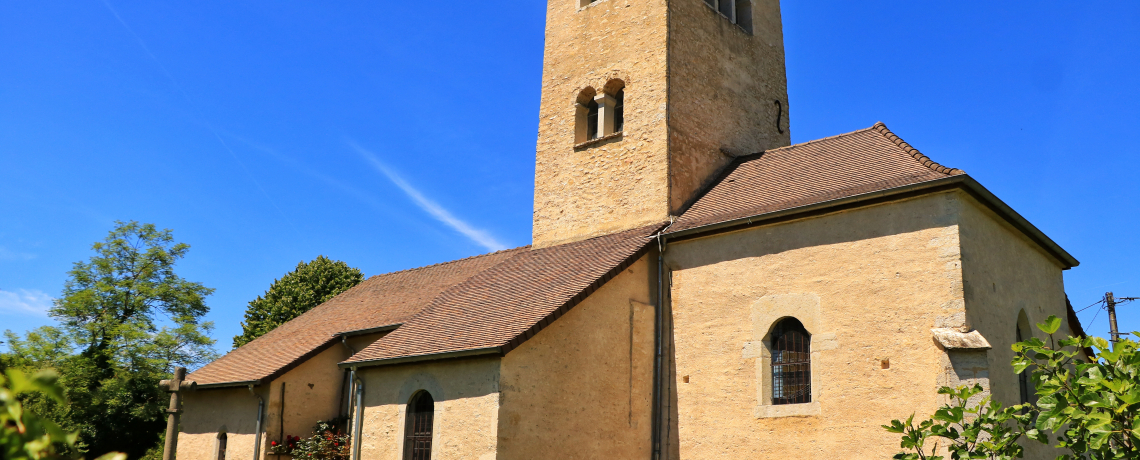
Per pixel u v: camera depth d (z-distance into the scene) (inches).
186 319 1497.3
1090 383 335.6
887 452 563.5
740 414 644.7
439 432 625.0
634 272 711.7
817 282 628.1
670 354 704.4
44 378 161.6
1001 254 625.6
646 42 847.7
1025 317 642.2
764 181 771.4
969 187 573.3
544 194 901.2
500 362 593.6
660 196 791.1
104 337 1432.1
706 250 705.0
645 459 681.0
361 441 685.9
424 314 753.0
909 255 586.2
